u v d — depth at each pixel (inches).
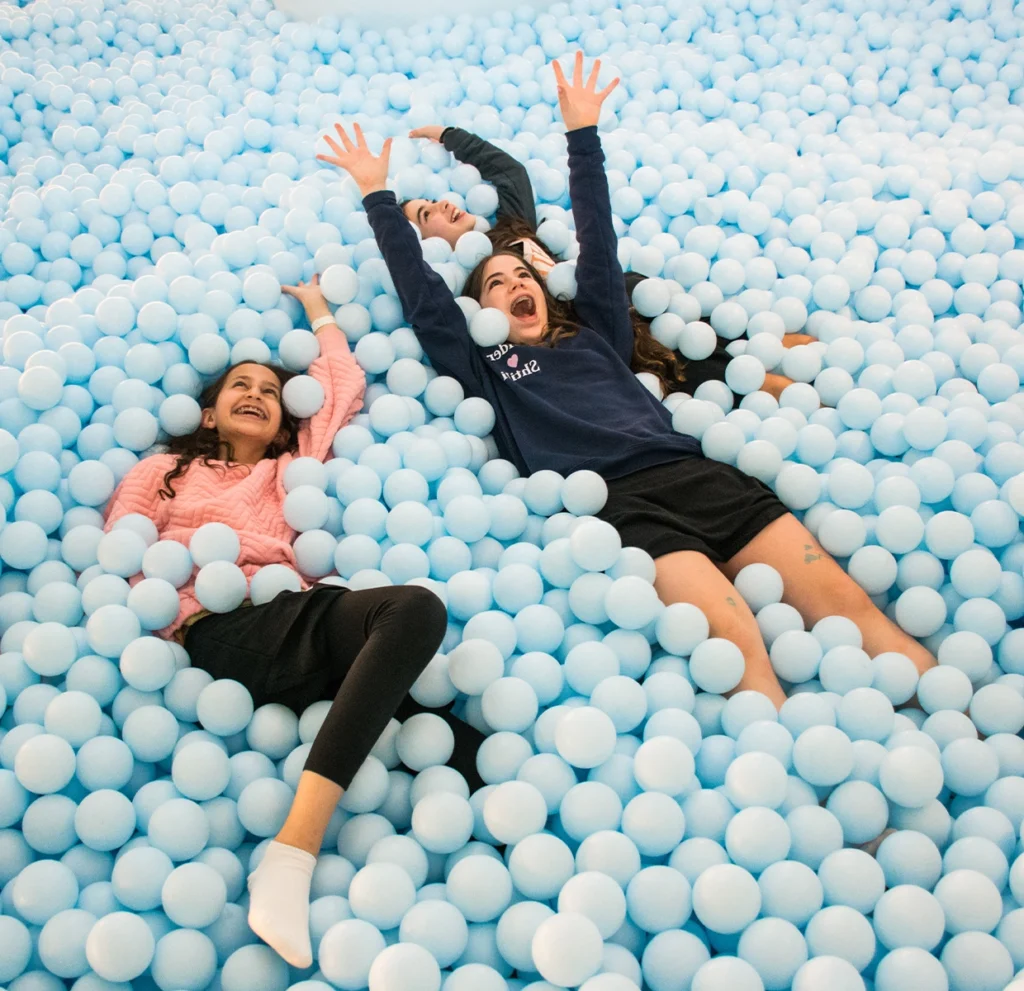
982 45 122.6
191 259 90.4
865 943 45.2
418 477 72.7
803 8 127.6
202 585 61.7
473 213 101.3
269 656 58.8
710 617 63.3
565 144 108.3
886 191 102.6
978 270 92.2
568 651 62.6
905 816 52.8
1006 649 62.5
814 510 72.2
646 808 50.0
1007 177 100.9
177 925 48.4
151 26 130.0
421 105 111.6
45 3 129.9
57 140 110.7
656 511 69.7
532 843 48.8
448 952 45.9
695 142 107.3
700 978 43.6
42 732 54.4
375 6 134.6
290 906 46.5
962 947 44.9
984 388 80.7
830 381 82.1
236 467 74.1
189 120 109.3
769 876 48.1
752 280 92.4
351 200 96.0
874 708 56.1
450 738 56.8
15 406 71.7
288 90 117.5
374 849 50.6
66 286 91.7
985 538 67.9
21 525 65.6
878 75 120.3
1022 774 54.2
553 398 80.7
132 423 73.4
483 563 70.9
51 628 58.1
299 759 55.3
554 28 125.8
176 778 53.4
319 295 86.5
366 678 52.0
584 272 85.8
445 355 83.5
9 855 50.6
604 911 45.6
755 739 54.3
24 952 46.2
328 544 68.2
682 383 87.0
